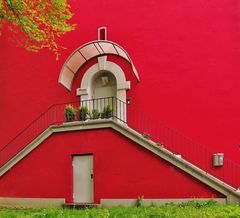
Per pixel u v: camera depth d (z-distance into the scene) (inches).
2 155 714.2
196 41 574.9
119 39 630.5
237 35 552.4
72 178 561.9
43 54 703.7
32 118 695.7
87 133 553.6
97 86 657.6
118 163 525.0
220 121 545.0
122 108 611.2
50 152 580.1
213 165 536.7
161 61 594.2
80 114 579.5
